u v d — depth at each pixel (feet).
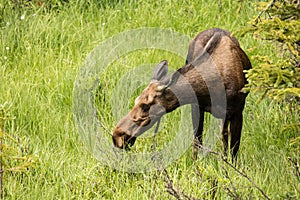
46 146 70.69
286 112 75.82
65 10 102.17
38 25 94.94
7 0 100.01
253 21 55.83
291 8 56.65
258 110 77.92
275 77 54.44
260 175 64.85
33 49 91.04
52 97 80.59
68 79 82.12
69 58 88.99
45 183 64.23
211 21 99.19
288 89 52.80
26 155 67.67
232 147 68.69
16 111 76.59
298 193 60.59
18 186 63.67
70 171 66.18
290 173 64.75
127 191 63.10
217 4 102.22
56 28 94.79
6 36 93.09
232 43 68.03
